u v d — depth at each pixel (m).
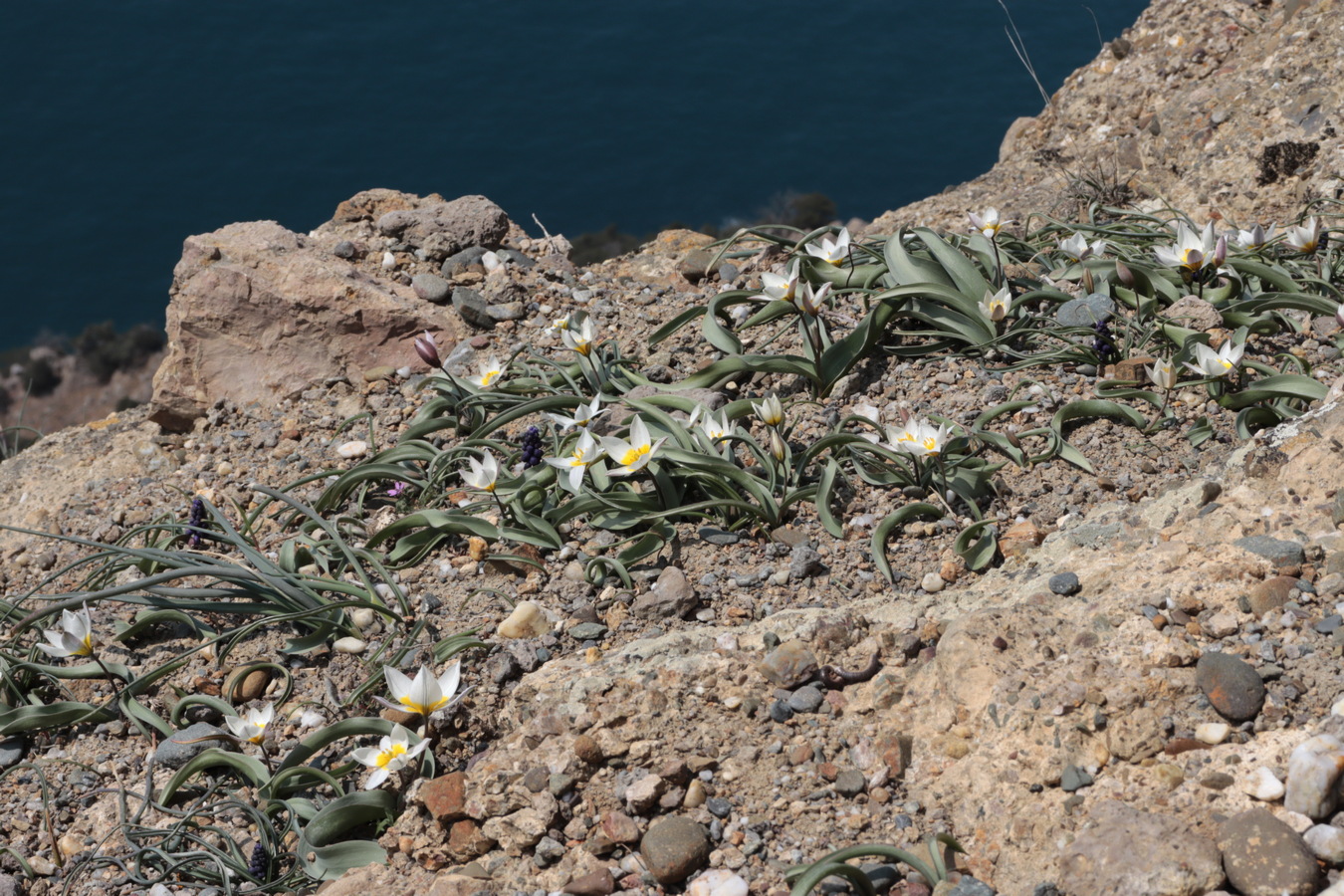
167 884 2.06
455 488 2.32
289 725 2.13
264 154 22.28
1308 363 2.25
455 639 2.14
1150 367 2.25
